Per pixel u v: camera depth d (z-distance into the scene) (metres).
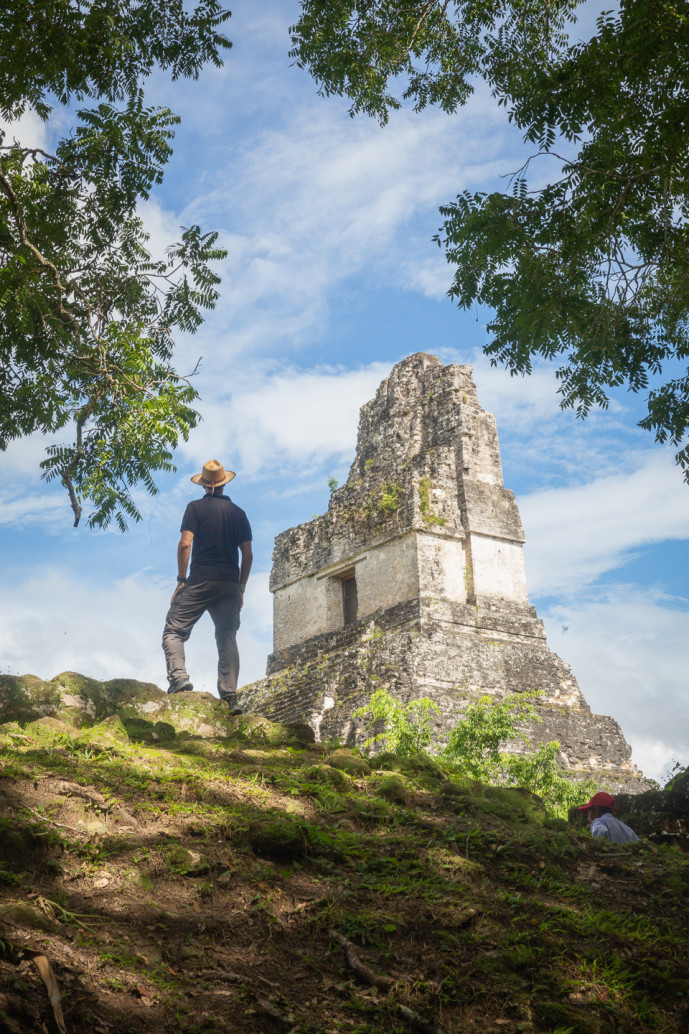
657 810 6.92
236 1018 3.13
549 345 9.67
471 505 23.05
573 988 3.88
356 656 20.88
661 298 9.47
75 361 10.84
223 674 7.54
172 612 7.69
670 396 9.66
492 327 9.74
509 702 13.93
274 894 3.99
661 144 8.36
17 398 10.85
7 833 3.73
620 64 8.26
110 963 3.23
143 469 11.33
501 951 3.96
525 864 5.06
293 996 3.38
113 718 6.07
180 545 7.70
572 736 20.59
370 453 26.06
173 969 3.33
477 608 21.92
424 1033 3.35
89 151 10.65
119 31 9.79
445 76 11.08
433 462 23.41
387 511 22.91
